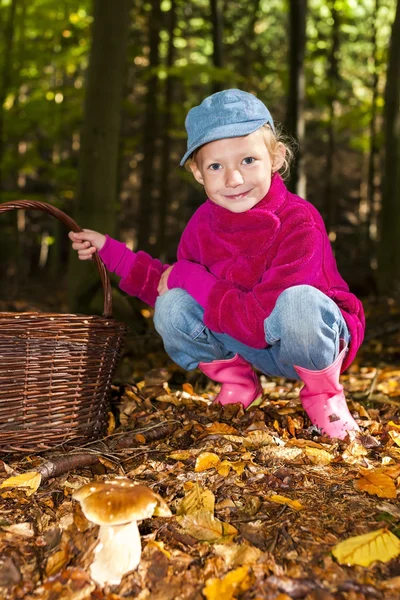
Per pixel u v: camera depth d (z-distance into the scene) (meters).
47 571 1.61
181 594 1.53
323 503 1.93
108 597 1.50
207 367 2.71
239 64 11.42
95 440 2.50
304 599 1.49
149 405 2.89
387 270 8.26
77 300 5.37
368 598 1.48
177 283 2.61
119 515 1.52
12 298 9.59
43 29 10.64
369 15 12.73
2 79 10.34
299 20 7.39
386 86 8.28
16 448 2.31
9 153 11.05
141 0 10.78
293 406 2.79
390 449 2.36
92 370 2.45
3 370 2.25
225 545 1.69
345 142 18.58
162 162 10.70
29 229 18.17
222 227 2.45
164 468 2.21
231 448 2.36
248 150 2.29
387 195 8.27
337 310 2.33
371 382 3.66
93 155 5.41
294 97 7.39
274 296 2.32
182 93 13.41
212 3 9.65
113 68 5.39
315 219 2.41
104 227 5.45
